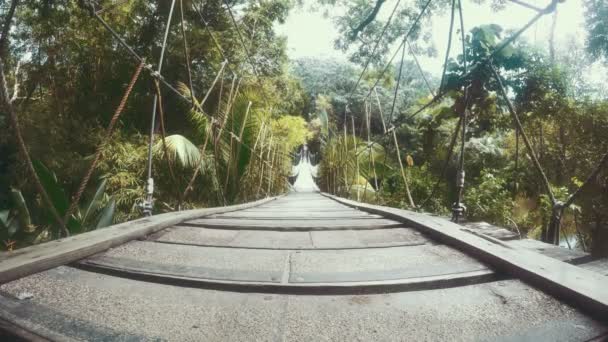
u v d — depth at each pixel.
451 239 2.00
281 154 13.74
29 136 4.86
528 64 5.86
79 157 5.53
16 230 3.13
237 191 7.99
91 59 6.52
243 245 2.01
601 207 6.23
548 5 2.04
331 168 15.00
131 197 5.41
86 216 3.45
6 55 5.61
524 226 7.84
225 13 9.02
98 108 6.60
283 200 10.34
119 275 1.43
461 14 2.93
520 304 1.17
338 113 24.78
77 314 1.06
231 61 8.95
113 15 6.51
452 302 1.20
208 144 7.32
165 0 7.34
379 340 0.94
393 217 3.21
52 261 1.44
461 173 2.76
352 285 1.30
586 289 1.15
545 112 6.26
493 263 1.56
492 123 5.69
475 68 2.73
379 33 9.36
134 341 0.91
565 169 7.57
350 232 2.49
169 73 7.74
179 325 1.01
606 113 6.94
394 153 13.49
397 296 1.26
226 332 0.98
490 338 0.94
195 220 3.01
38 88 6.34
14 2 1.54
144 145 6.14
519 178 8.05
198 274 1.41
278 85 12.13
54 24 5.75
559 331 0.97
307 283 1.32
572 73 7.68
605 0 7.83
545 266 1.41
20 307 1.08
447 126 9.95
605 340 0.93
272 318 1.07
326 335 0.97
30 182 4.03
